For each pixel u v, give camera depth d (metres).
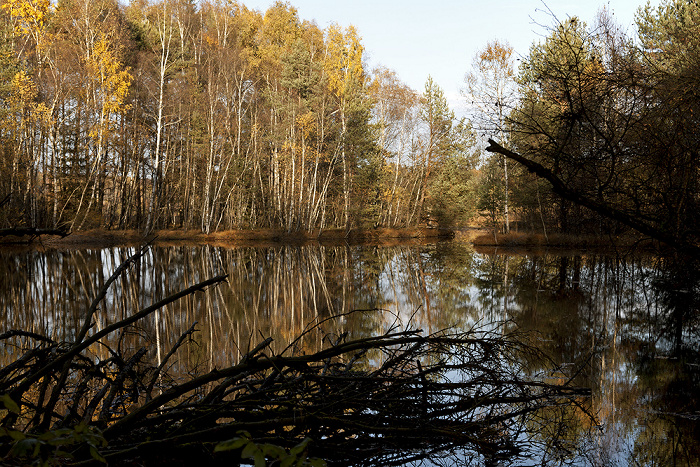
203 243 35.22
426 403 3.81
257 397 3.44
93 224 34.00
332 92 41.00
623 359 7.14
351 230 41.12
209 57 41.44
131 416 2.90
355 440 3.47
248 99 43.41
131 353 7.59
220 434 2.87
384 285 15.58
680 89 5.19
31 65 35.72
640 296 12.84
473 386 3.96
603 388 5.77
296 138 39.19
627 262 20.98
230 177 41.19
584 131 5.13
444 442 3.75
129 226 42.16
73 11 37.62
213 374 3.05
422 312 11.05
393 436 3.51
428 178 48.00
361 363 6.26
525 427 4.32
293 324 9.95
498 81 27.77
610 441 4.14
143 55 39.38
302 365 3.27
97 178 37.78
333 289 14.84
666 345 8.04
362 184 42.44
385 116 45.56
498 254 26.45
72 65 33.75
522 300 12.53
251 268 20.56
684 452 3.98
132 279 16.88
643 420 4.71
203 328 9.63
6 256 24.55
